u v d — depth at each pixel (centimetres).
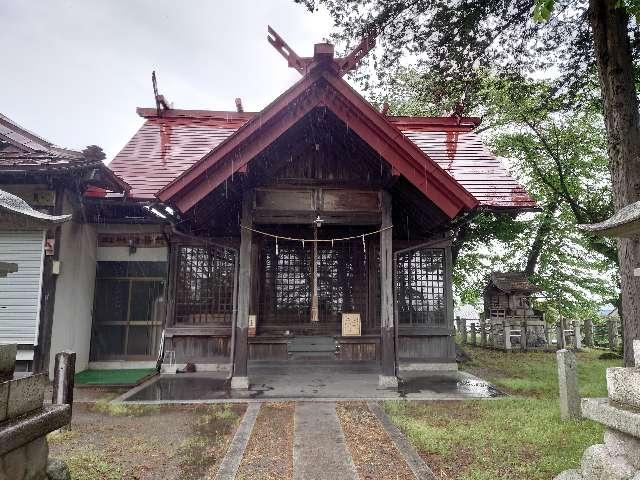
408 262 1079
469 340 1961
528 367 1146
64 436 545
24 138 933
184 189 789
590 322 1792
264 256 1073
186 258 1061
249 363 1031
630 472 277
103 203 1023
